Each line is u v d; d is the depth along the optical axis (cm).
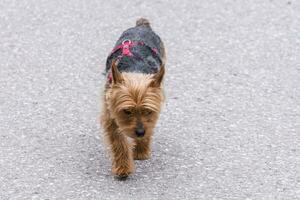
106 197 939
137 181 977
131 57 1005
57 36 1520
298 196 941
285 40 1498
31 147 1066
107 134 979
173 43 1480
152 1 1723
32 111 1183
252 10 1661
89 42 1490
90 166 1014
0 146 1068
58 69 1353
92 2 1719
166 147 1069
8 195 945
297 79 1309
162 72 927
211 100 1223
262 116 1166
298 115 1167
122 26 1576
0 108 1193
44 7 1684
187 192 951
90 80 1305
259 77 1316
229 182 974
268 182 974
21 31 1545
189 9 1669
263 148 1064
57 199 935
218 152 1054
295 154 1047
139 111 915
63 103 1212
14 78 1313
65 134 1108
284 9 1666
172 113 1173
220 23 1588
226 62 1387
